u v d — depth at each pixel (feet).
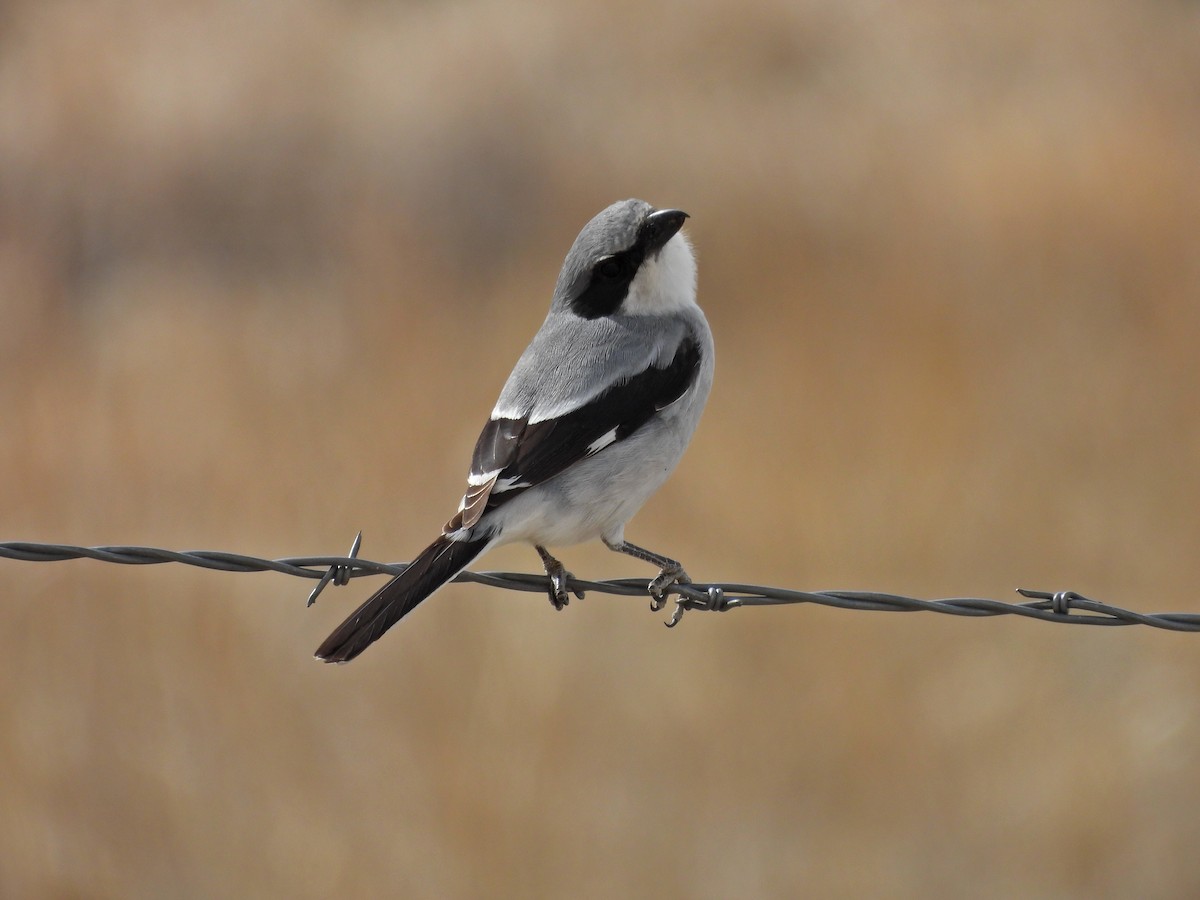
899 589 34.37
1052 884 28.22
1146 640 34.01
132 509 37.14
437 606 32.78
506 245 58.49
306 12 81.41
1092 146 57.57
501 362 42.78
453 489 37.99
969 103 68.64
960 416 39.73
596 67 73.15
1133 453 39.27
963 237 52.19
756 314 49.03
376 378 42.63
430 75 71.61
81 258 60.03
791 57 75.97
